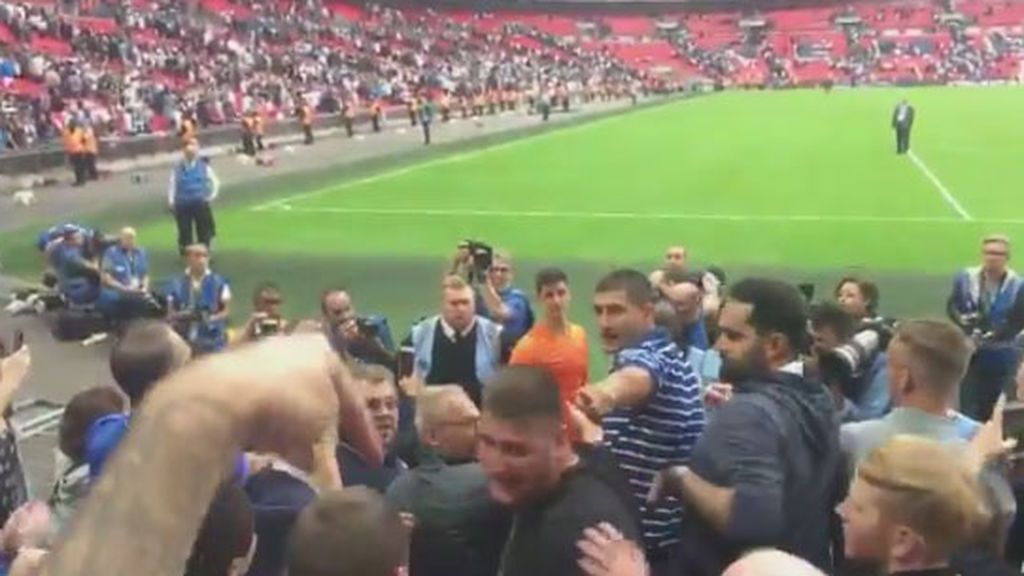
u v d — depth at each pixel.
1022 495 4.94
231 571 2.51
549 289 7.59
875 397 6.63
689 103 88.06
